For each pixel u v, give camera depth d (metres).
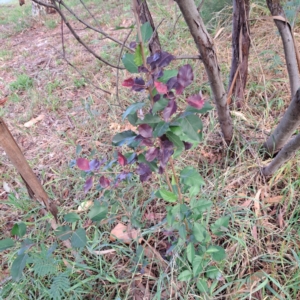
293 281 1.19
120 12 3.67
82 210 1.56
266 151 1.64
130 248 1.35
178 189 1.01
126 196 1.58
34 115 2.36
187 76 0.74
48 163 1.95
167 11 3.06
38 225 1.55
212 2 2.68
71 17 3.98
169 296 1.19
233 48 1.72
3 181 1.89
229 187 1.53
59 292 1.19
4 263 1.44
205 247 1.15
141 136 0.84
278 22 1.42
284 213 1.41
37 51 3.34
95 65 2.70
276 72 2.11
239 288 1.17
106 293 1.26
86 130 2.11
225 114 1.51
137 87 0.79
